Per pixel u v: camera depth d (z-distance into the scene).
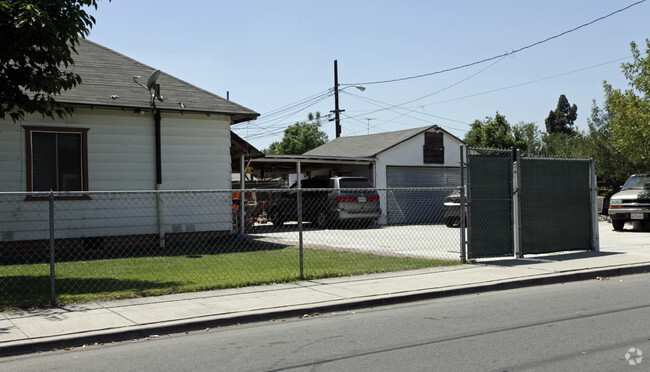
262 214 23.31
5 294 8.36
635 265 11.02
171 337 6.47
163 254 13.34
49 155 13.88
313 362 5.32
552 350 5.53
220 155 15.86
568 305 7.77
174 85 16.28
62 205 13.87
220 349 5.88
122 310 7.40
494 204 12.02
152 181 14.94
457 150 27.98
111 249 14.34
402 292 8.47
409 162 26.42
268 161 22.94
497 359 5.27
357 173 26.42
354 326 6.79
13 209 13.39
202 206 15.48
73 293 8.45
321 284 9.25
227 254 13.09
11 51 9.11
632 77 20.59
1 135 13.34
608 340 5.86
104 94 14.50
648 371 4.84
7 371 5.25
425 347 5.75
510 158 12.28
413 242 16.55
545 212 12.67
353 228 22.28
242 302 7.86
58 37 9.38
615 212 19.92
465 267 10.96
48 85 9.66
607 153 29.83
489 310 7.55
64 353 5.87
